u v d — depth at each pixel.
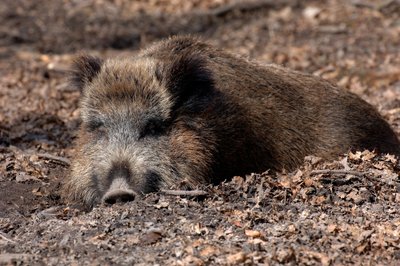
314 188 15.59
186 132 16.47
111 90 16.62
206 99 16.89
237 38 36.91
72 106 26.59
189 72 16.75
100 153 16.28
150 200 15.10
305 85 19.34
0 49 36.50
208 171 16.55
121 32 38.72
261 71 18.70
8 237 14.40
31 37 38.31
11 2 42.66
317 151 18.73
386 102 26.05
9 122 24.14
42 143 21.47
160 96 16.48
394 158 17.56
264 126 17.88
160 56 18.06
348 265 12.60
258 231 13.64
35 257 13.14
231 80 17.84
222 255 12.76
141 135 16.28
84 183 16.59
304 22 37.75
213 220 14.23
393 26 36.34
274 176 17.44
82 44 37.56
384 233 13.73
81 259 12.94
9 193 17.52
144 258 12.80
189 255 12.73
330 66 31.16
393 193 15.66
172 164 16.12
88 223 14.34
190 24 39.34
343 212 14.75
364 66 31.03
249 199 15.20
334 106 19.36
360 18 37.56
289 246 13.15
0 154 19.84
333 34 36.09
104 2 42.75
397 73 29.69
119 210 14.71
